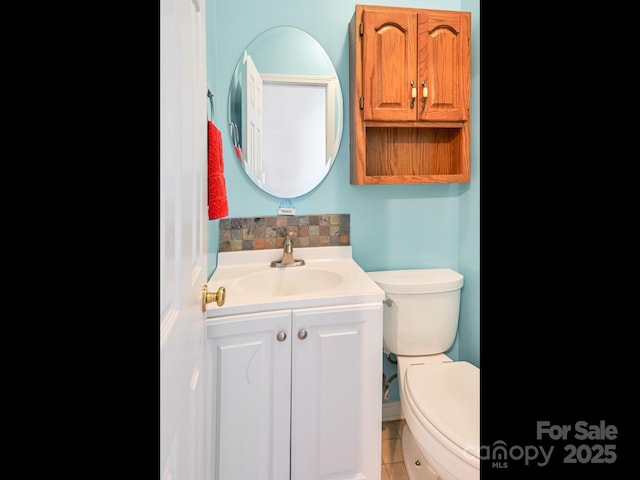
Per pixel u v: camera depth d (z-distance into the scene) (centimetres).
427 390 119
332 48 157
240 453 107
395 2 162
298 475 112
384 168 163
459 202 173
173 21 56
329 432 114
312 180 158
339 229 162
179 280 61
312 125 157
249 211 154
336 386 113
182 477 63
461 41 149
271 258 154
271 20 151
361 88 145
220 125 147
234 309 104
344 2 157
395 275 160
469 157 157
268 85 153
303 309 109
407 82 145
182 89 63
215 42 143
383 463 144
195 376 77
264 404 108
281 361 109
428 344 153
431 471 135
